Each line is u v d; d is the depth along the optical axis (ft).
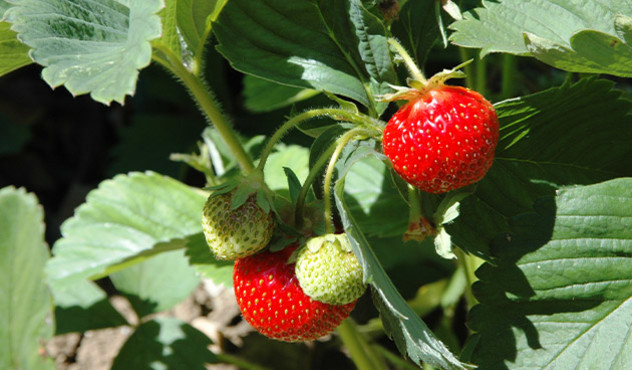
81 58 1.07
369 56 1.21
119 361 1.60
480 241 1.22
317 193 1.18
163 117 2.17
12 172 2.35
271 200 1.12
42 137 2.43
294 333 1.14
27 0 1.10
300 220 1.13
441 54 1.75
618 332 1.15
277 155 1.55
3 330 1.56
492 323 1.18
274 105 1.65
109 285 2.00
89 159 2.42
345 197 1.47
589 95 1.18
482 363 1.17
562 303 1.16
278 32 1.23
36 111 2.44
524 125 1.20
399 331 1.10
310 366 1.73
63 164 2.42
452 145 1.07
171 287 1.68
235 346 1.80
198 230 1.57
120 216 1.58
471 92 1.09
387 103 1.21
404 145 1.09
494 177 1.24
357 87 1.21
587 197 1.16
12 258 1.58
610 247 1.16
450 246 1.13
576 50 1.11
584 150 1.24
